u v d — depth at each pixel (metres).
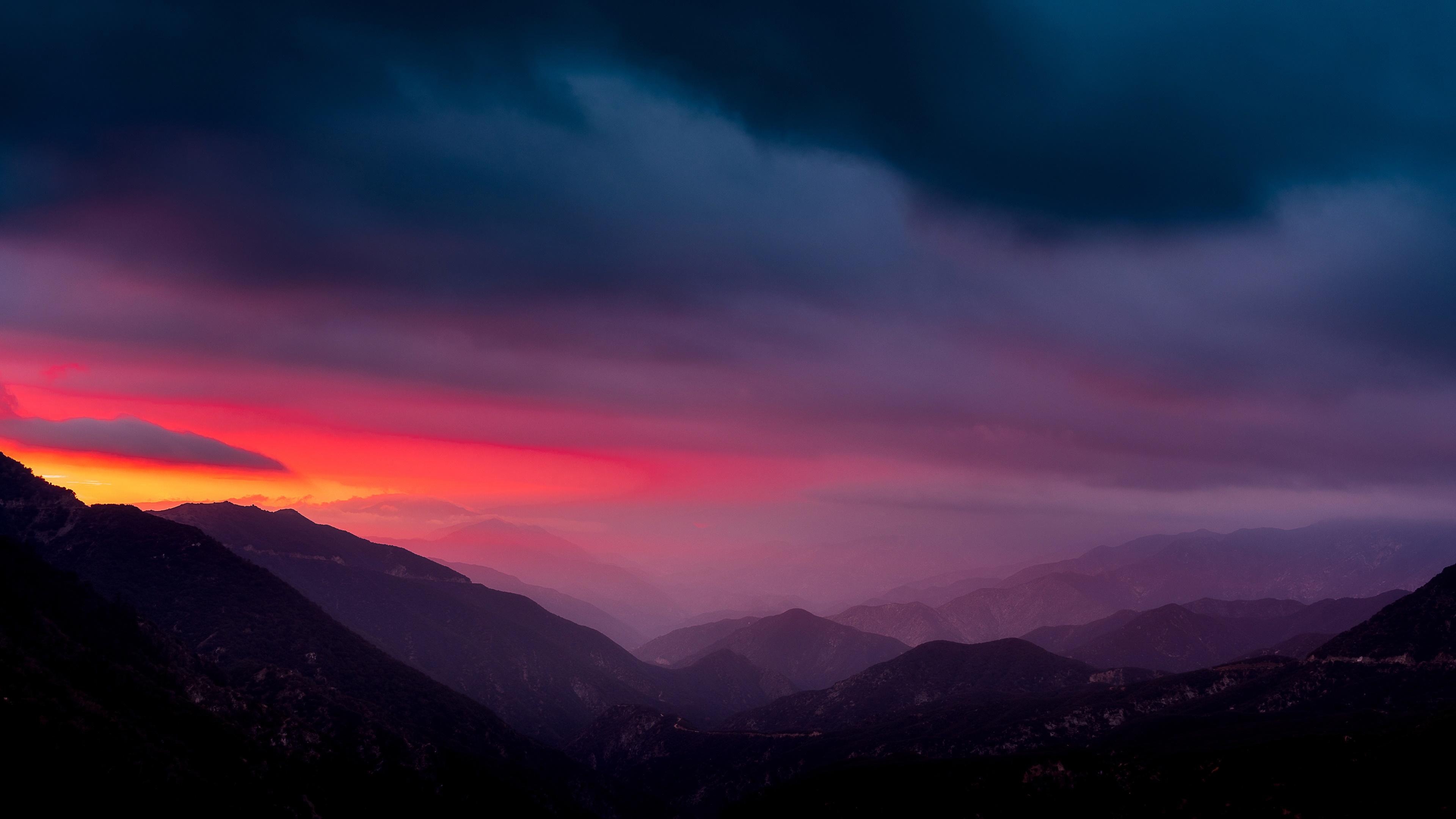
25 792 98.94
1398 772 144.25
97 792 105.00
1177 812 160.00
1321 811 141.88
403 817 160.38
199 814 114.19
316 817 137.38
